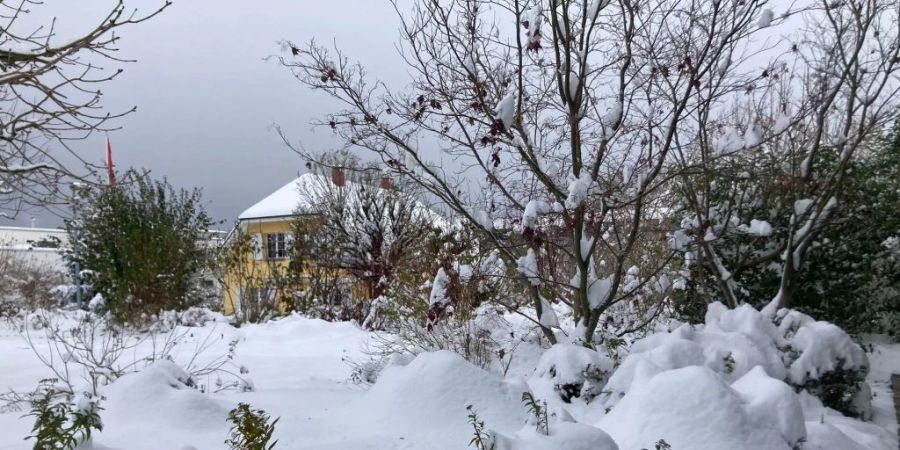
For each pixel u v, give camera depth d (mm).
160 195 14109
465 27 7219
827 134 9164
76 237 15898
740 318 6879
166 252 13391
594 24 7211
